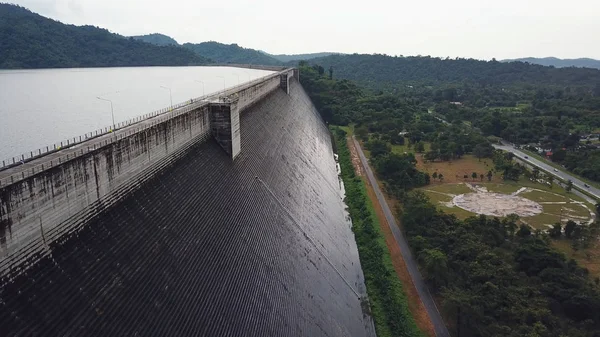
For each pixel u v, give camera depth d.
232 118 45.00
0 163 25.50
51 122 40.47
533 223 73.81
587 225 71.38
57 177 20.11
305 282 40.50
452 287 47.25
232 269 31.77
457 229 60.66
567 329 40.97
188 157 37.78
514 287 45.81
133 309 21.67
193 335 23.80
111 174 25.02
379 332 43.94
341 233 62.62
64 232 20.70
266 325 30.08
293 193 55.59
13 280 17.20
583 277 51.81
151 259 25.28
